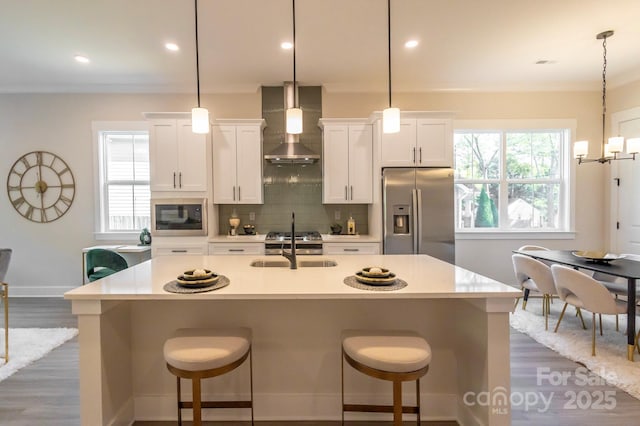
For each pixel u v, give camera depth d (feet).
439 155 12.98
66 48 11.13
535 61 12.51
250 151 13.71
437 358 6.69
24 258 14.94
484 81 14.52
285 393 6.68
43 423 6.41
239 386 6.68
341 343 6.09
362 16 9.35
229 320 6.64
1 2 8.52
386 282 5.65
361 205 15.19
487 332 5.42
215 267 7.40
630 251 14.15
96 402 5.46
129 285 5.74
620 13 9.34
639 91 13.73
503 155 15.31
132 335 6.60
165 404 6.62
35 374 8.21
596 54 11.99
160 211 13.01
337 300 6.68
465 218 15.51
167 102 14.83
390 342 5.27
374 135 13.50
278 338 6.68
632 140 10.62
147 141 15.24
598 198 15.14
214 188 13.67
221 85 14.49
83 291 5.37
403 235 12.62
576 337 10.12
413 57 12.05
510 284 15.15
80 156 14.88
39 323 11.55
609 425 6.31
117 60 12.06
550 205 15.51
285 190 15.10
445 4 8.83
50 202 14.92
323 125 13.85
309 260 8.25
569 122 15.02
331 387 6.70
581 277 8.88
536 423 6.38
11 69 12.85
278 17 9.37
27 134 14.78
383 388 6.69
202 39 10.57
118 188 15.24
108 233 14.93
